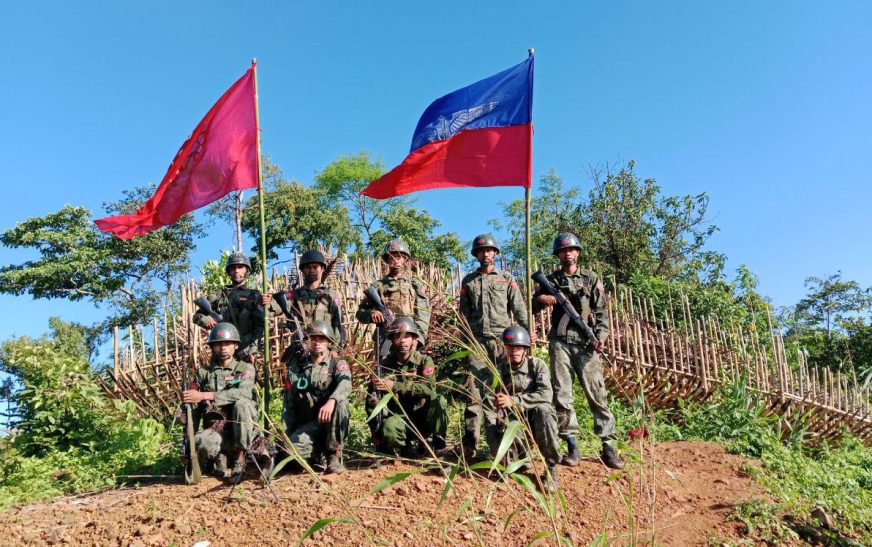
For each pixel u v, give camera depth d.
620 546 4.68
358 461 6.52
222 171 7.50
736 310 13.12
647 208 18.94
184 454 6.09
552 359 6.78
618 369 9.63
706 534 5.20
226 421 6.12
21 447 7.45
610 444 6.50
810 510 5.79
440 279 10.12
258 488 5.69
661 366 9.73
